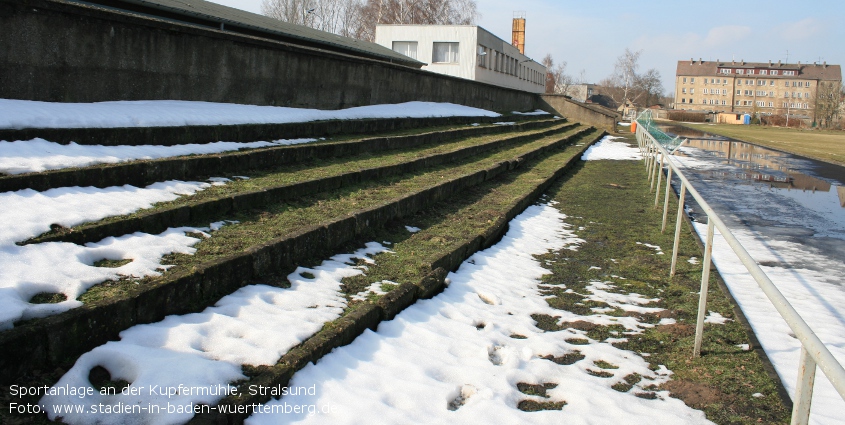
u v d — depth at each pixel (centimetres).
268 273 545
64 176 594
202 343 394
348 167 987
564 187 1391
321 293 523
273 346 402
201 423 309
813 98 8994
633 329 558
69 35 849
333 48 2266
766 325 570
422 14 5016
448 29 3716
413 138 1389
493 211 940
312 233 612
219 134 918
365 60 1708
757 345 517
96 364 355
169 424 304
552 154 1919
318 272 576
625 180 1564
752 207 1284
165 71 1023
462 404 396
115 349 361
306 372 391
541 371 452
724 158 2433
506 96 3353
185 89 1073
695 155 2547
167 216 577
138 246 511
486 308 584
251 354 387
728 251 880
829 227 1085
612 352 501
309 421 343
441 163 1258
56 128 689
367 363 425
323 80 1509
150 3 1415
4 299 367
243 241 575
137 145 782
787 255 869
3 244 440
